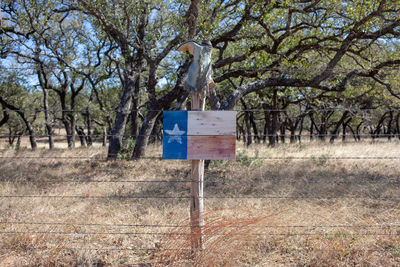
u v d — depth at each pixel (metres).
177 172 8.59
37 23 13.28
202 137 3.34
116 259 3.64
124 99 12.61
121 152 12.52
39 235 4.17
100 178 7.80
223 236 3.45
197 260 3.24
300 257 3.61
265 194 6.30
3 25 13.35
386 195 5.99
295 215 4.79
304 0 9.24
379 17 8.02
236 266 3.34
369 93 15.51
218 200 5.76
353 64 12.78
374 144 14.13
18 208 5.41
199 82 3.41
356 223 4.48
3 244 4.00
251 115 24.62
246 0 8.71
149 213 5.13
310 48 9.68
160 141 16.56
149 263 3.51
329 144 15.73
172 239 3.63
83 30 15.03
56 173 8.37
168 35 10.45
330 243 3.81
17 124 24.08
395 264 3.40
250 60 10.05
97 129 29.59
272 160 10.05
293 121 27.77
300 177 7.79
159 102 11.53
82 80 20.12
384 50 9.91
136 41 10.68
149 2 9.67
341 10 8.76
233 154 3.32
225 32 10.23
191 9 8.23
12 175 7.87
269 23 9.12
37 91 21.59
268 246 3.85
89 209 5.42
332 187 6.74
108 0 8.99
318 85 9.75
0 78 16.12
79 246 3.96
